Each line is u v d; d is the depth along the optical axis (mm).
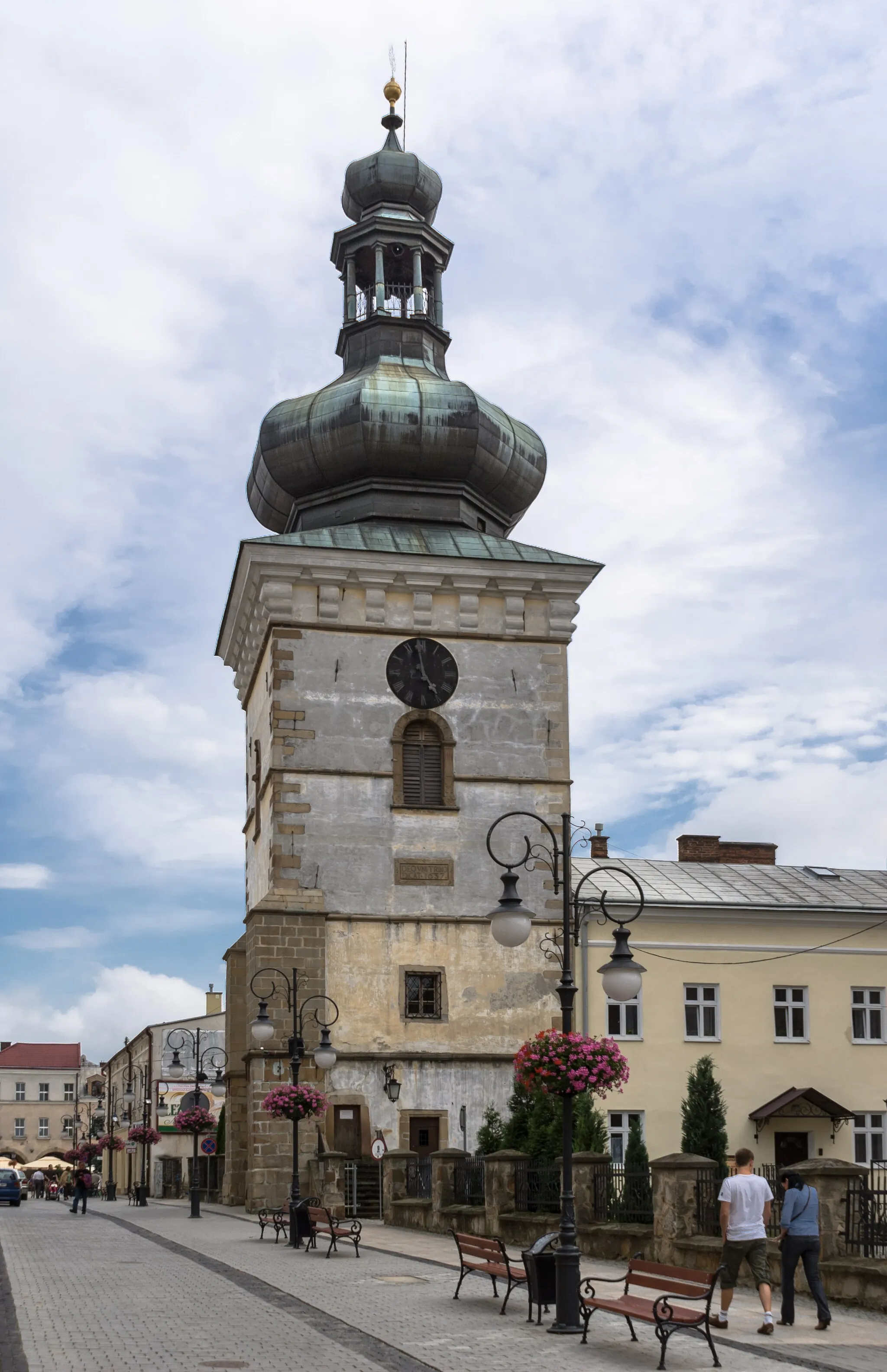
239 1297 23094
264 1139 45000
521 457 55562
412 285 58344
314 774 48031
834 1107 48938
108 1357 17156
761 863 58875
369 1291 24359
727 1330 20391
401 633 49781
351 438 53344
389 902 47625
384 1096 45969
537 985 48094
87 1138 144125
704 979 50031
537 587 51000
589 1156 30672
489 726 49875
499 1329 20422
